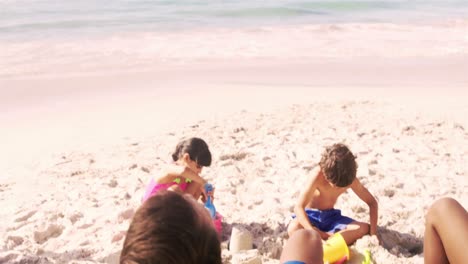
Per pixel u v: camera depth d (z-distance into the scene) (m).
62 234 5.53
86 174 7.61
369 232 5.03
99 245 5.24
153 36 21.23
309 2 32.06
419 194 6.37
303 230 2.14
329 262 4.55
